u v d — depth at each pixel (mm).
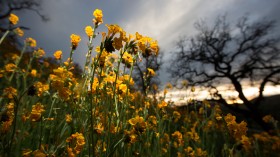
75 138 1668
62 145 1694
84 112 1933
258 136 5625
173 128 4141
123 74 2027
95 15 2008
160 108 3125
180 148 3461
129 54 2010
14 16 3473
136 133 1720
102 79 1991
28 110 2350
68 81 1790
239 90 27859
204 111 3865
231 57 29688
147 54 2006
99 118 1858
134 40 1702
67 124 1906
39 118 1716
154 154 2736
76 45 2131
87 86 1990
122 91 1965
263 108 30109
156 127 2916
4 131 1695
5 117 1762
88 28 2008
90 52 2006
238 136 1785
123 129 1771
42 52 3850
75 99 1981
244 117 27266
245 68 28359
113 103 1939
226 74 28828
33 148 1980
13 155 1869
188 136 3852
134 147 2350
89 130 1735
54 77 1657
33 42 3822
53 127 1938
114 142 1620
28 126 2299
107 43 1455
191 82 29250
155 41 2002
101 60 1703
